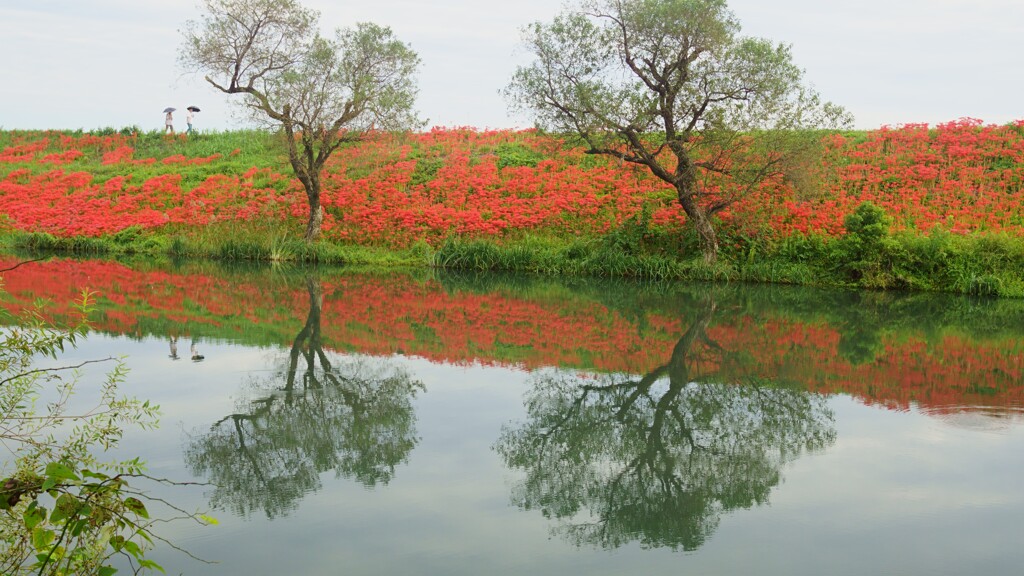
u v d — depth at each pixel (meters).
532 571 3.67
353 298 13.70
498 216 22.38
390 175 26.39
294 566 3.67
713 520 4.37
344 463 5.20
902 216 20.62
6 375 4.18
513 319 11.68
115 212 25.47
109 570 2.62
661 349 9.52
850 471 5.20
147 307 11.71
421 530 4.15
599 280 18.31
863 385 7.71
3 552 2.89
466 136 32.28
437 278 18.03
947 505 4.60
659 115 17.77
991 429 6.20
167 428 5.78
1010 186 22.20
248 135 34.69
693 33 16.83
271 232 22.23
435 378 7.74
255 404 6.54
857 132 28.56
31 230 23.70
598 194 23.62
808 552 3.93
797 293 16.23
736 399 7.12
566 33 17.36
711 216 18.73
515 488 4.83
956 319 12.70
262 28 19.98
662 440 5.88
